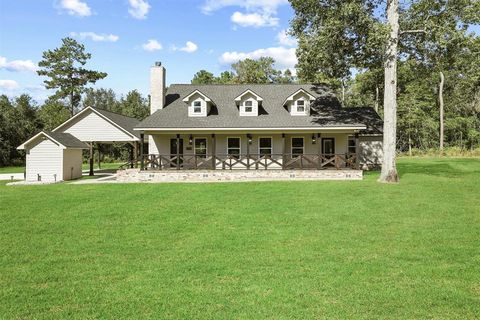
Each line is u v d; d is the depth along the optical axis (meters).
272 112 25.33
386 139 19.03
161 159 24.25
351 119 23.73
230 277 6.55
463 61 21.28
